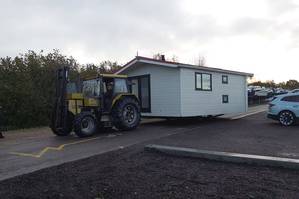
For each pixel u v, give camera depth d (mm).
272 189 5594
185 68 17047
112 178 6570
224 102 19812
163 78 17562
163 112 17594
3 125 18719
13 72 20703
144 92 18688
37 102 20031
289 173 6516
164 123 18031
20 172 7691
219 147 9891
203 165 7348
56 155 9648
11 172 7750
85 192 5801
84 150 10242
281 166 6867
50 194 5781
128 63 18797
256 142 10820
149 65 18297
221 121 18516
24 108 19578
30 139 13477
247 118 19812
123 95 14945
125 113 14812
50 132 15953
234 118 20094
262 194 5363
